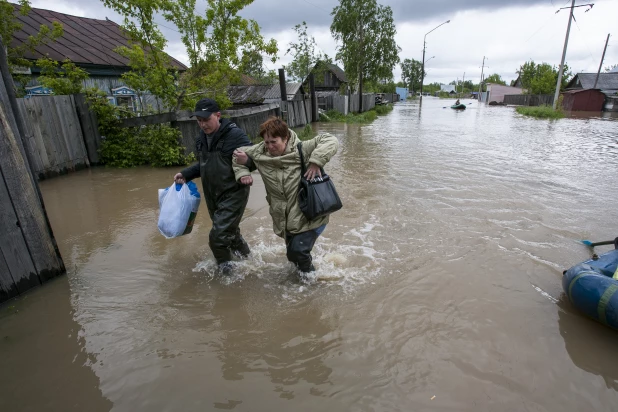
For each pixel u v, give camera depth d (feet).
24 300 11.20
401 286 12.15
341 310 10.88
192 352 9.16
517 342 9.64
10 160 10.93
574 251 14.85
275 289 11.93
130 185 23.91
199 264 13.48
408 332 9.95
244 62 34.47
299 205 11.07
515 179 26.50
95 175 26.61
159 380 8.28
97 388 8.05
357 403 7.73
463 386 8.20
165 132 28.73
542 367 8.81
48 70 30.50
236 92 74.18
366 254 14.42
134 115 31.22
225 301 11.28
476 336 9.81
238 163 11.19
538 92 158.40
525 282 12.51
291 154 10.96
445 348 9.36
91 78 40.16
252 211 19.21
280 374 8.52
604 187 24.47
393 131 60.49
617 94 139.95
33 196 11.64
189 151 30.55
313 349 9.30
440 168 30.09
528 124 76.13
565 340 9.76
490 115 108.88
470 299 11.46
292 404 7.70
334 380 8.35
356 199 21.40
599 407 7.76
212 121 11.34
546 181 25.98
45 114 25.23
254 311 10.81
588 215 18.94
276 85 74.74
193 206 12.90
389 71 108.68
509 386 8.22
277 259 13.94
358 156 35.68
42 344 9.37
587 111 131.75
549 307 11.17
